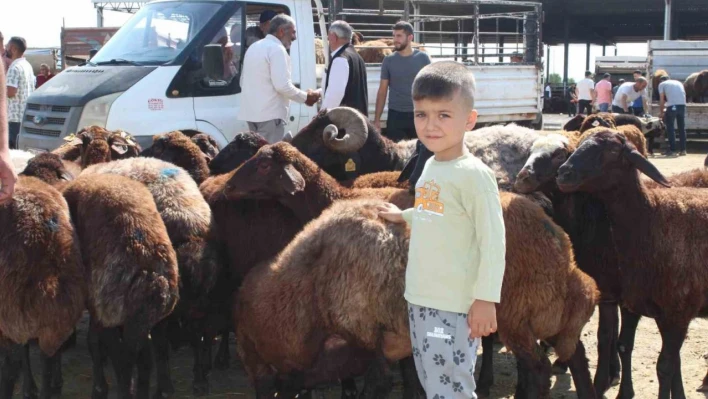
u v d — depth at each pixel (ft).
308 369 17.08
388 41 47.29
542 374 16.57
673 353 18.43
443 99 12.57
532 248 16.26
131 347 17.13
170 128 30.99
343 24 30.83
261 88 29.27
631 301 18.84
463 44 61.36
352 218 16.31
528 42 52.49
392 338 15.94
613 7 141.49
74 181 18.98
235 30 32.76
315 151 25.40
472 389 13.15
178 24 32.76
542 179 20.03
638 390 20.48
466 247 12.79
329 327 16.34
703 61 86.07
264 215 21.35
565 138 20.81
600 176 18.24
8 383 17.19
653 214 18.35
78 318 17.10
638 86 82.33
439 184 12.85
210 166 25.17
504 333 16.61
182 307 19.10
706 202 18.40
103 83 30.68
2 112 12.76
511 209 16.60
